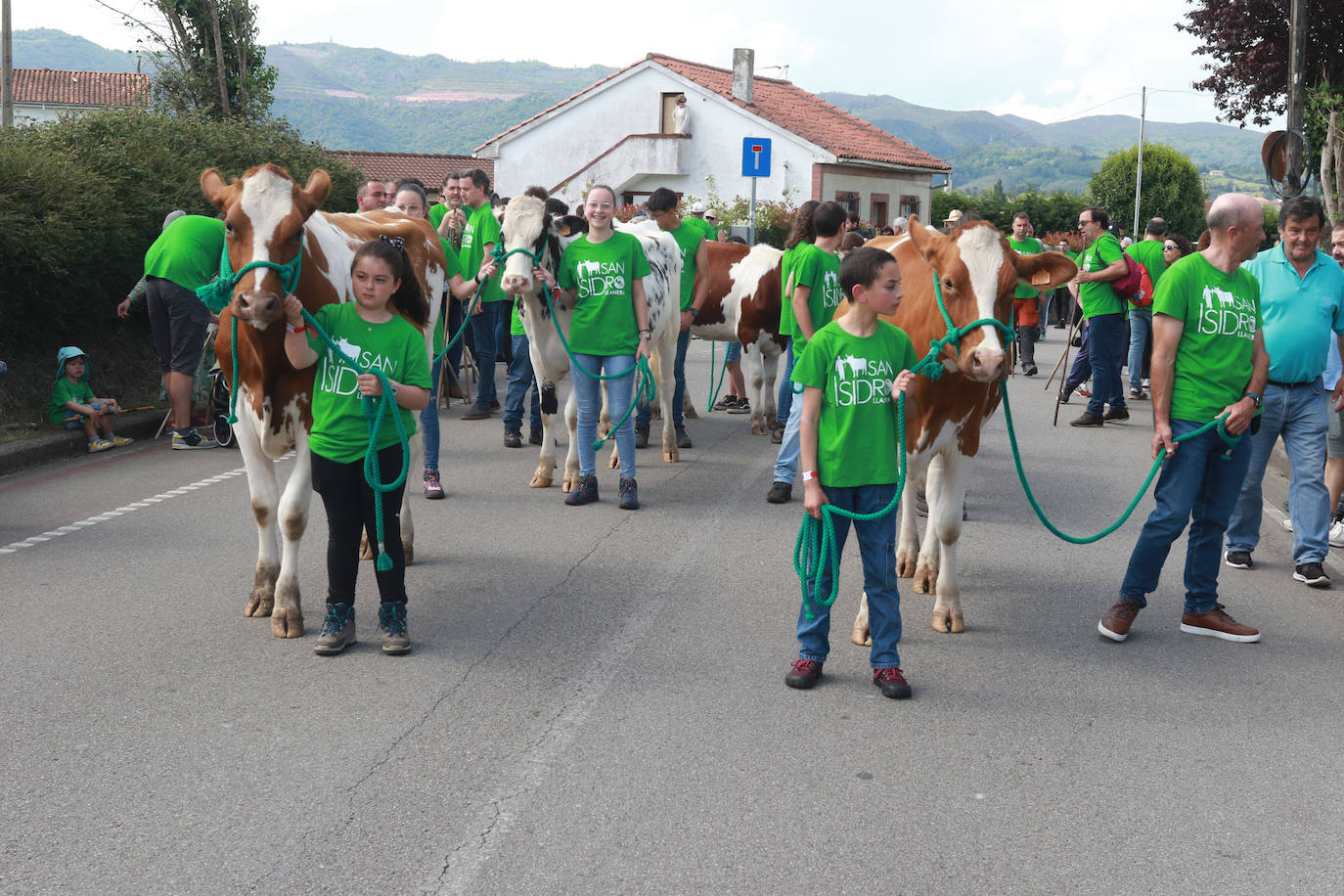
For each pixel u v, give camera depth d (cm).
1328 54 2448
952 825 376
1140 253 1381
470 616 576
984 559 704
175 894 329
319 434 504
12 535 722
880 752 429
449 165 4794
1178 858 359
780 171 3600
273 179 492
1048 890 339
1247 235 536
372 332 507
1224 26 2508
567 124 3931
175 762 411
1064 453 1056
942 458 557
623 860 350
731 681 496
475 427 1127
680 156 3709
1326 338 638
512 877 340
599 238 787
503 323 1177
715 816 378
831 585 480
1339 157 1727
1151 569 550
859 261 465
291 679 491
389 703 466
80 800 382
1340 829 379
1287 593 644
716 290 1089
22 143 1211
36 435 984
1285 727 461
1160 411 543
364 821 371
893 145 4166
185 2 2194
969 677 508
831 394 473
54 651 519
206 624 559
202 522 757
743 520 776
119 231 1200
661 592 619
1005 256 496
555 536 730
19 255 1080
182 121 1570
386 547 518
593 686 488
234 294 488
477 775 405
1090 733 451
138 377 1259
